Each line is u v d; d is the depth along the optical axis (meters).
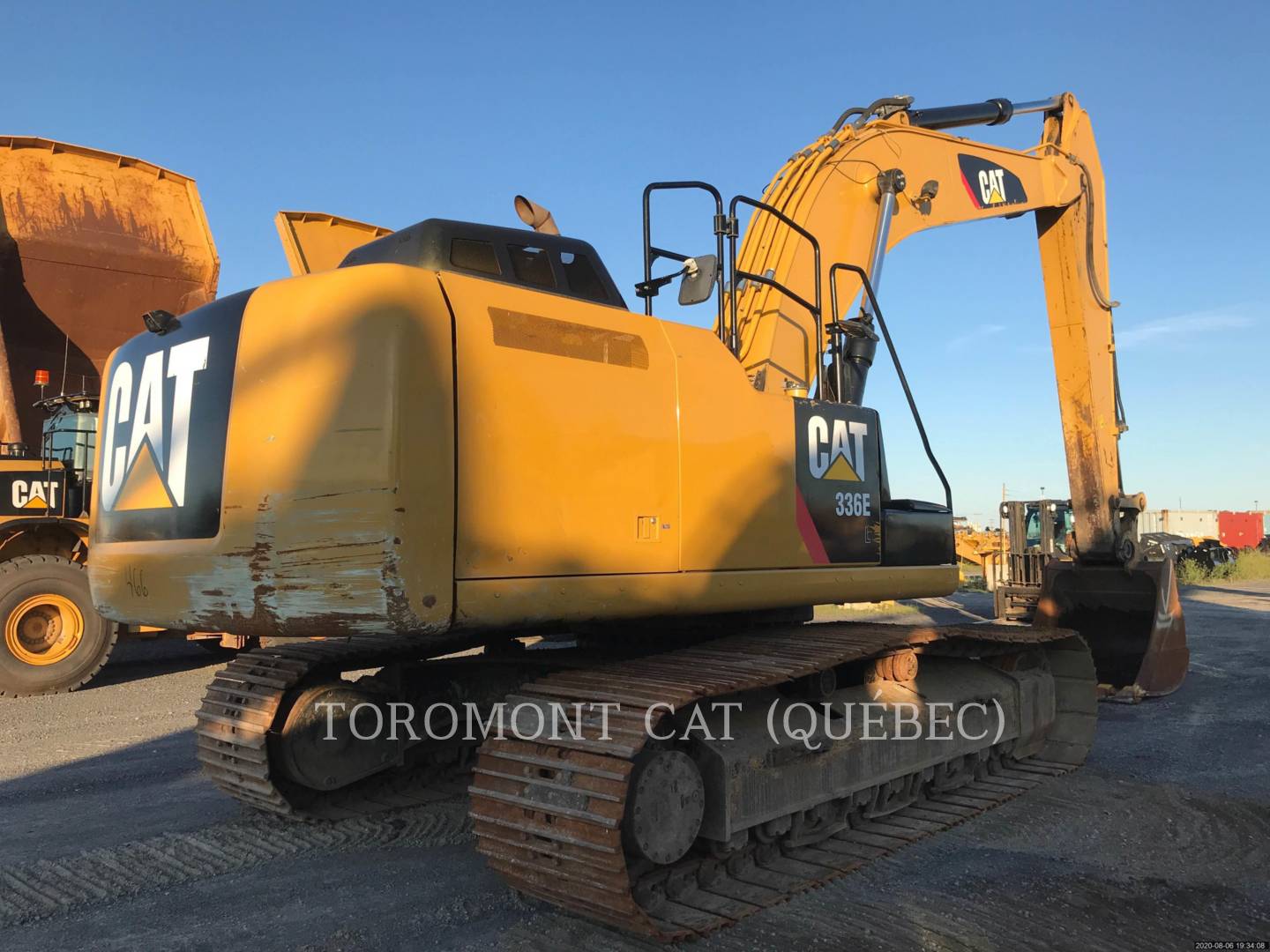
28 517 9.59
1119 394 9.45
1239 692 9.32
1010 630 5.88
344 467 3.46
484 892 4.07
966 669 6.00
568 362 3.99
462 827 4.95
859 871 4.34
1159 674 8.98
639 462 4.17
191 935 3.65
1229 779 6.05
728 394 4.61
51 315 10.19
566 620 3.86
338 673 5.12
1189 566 27.66
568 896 3.56
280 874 4.30
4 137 9.63
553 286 4.54
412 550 3.37
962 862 4.49
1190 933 3.71
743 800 4.02
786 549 4.79
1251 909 3.96
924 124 8.15
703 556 4.37
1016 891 4.11
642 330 4.37
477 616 3.54
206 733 5.04
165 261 10.44
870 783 4.79
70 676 9.27
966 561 24.66
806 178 6.59
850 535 5.17
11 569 9.12
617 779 3.36
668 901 3.83
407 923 3.75
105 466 4.61
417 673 5.44
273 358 3.75
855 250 6.88
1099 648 9.34
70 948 3.54
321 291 3.67
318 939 3.61
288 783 5.00
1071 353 9.29
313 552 3.49
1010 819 5.19
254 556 3.65
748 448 4.65
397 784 5.55
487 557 3.60
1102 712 8.33
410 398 3.44
